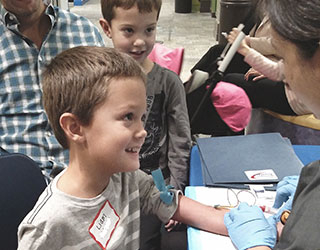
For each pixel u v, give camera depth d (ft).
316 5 1.82
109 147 2.63
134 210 3.23
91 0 26.73
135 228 3.25
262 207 3.48
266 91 7.57
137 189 3.27
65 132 2.72
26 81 5.34
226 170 4.11
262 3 2.16
